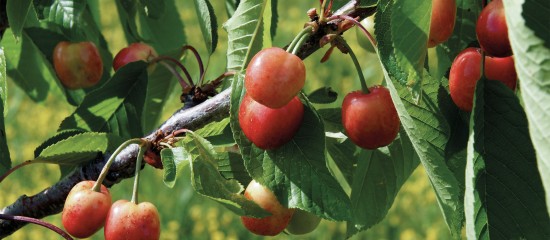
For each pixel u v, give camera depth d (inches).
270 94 17.7
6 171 21.5
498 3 17.3
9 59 29.3
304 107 19.1
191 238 62.1
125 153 21.7
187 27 79.1
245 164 18.8
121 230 18.9
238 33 21.4
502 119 17.5
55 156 21.3
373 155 22.5
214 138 21.0
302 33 19.3
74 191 19.6
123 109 24.5
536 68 14.9
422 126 19.1
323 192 18.8
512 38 15.1
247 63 21.8
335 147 23.8
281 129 18.4
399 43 16.9
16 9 21.5
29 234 59.7
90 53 25.3
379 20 17.9
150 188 62.6
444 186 18.6
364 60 75.7
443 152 19.1
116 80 24.0
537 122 14.9
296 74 17.8
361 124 18.9
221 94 21.7
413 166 22.8
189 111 21.6
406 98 19.1
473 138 16.8
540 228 17.4
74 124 24.2
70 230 19.4
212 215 62.6
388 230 61.3
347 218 18.7
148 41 28.0
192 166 18.9
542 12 14.9
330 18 19.4
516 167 17.4
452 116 19.3
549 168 14.8
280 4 85.0
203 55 70.7
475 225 17.5
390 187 22.8
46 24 26.7
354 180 22.6
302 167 19.0
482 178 17.5
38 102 30.3
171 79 26.6
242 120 18.6
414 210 63.1
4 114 21.2
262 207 19.7
